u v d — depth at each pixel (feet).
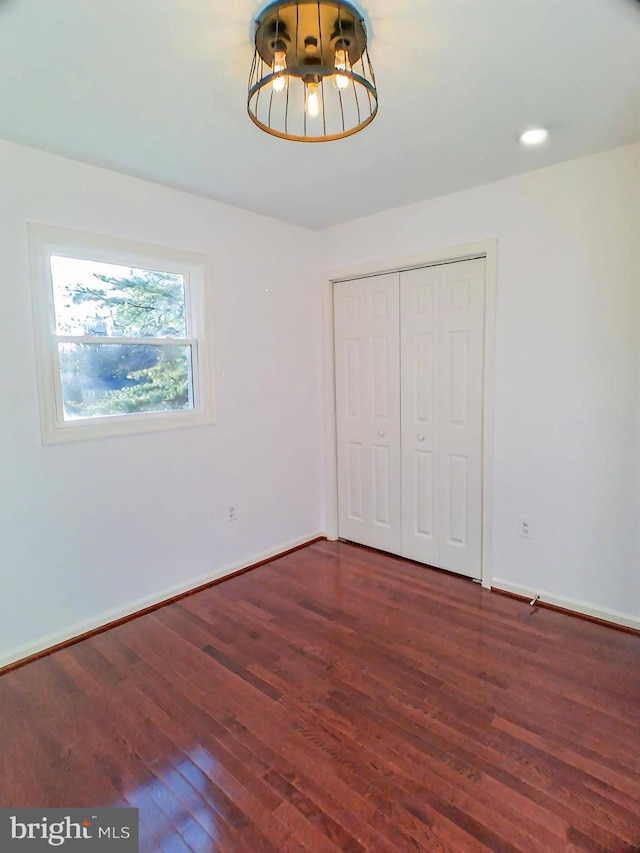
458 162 8.05
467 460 10.05
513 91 5.92
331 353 12.21
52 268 7.89
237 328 10.46
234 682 7.00
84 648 7.93
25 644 7.72
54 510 7.94
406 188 9.20
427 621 8.58
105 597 8.63
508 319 9.07
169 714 6.36
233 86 5.70
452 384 10.13
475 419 9.84
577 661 7.34
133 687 6.93
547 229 8.47
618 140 7.37
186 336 9.83
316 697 6.64
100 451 8.44
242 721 6.21
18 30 4.67
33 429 7.64
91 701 6.64
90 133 6.88
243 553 10.94
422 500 10.91
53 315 7.88
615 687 6.73
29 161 7.34
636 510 8.05
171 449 9.46
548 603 9.05
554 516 8.89
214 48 5.01
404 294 10.67
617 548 8.28
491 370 9.38
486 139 7.23
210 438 10.12
